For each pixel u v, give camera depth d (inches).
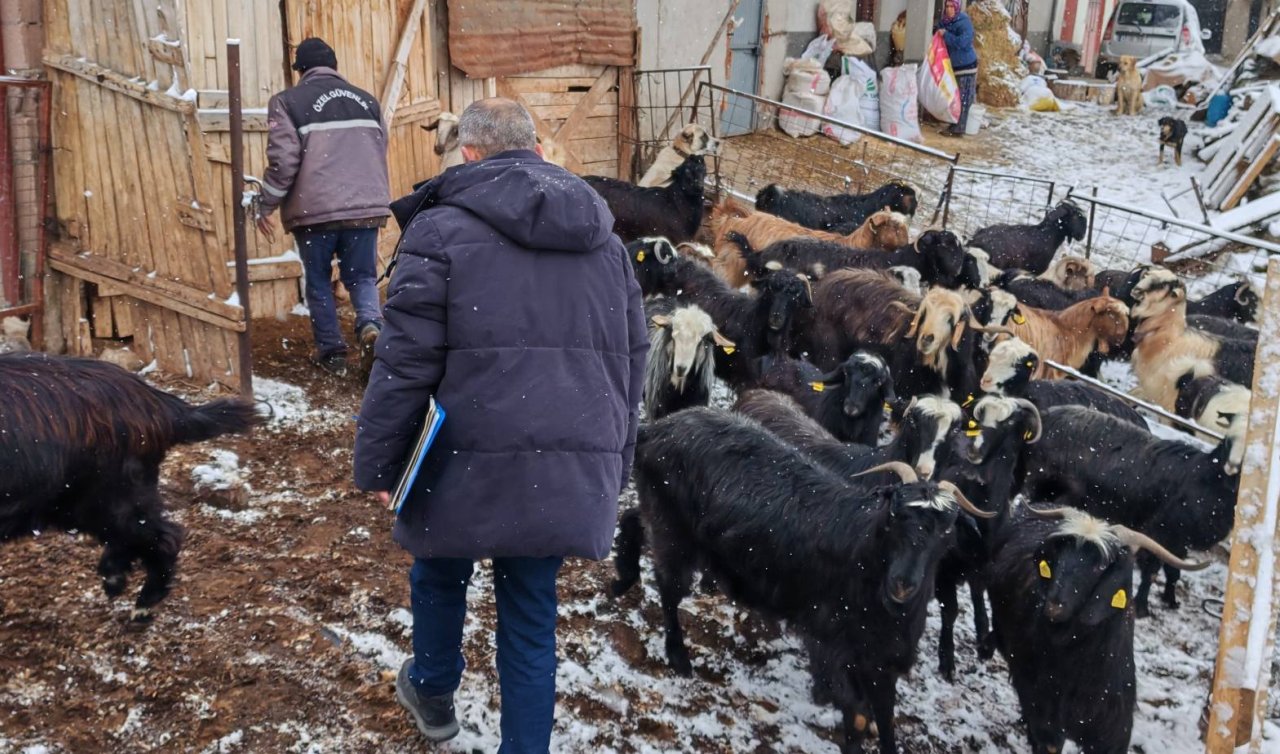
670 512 187.2
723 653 193.8
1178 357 320.5
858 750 168.6
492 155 122.5
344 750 146.7
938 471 201.3
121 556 164.1
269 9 276.5
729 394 305.1
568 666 175.6
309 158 246.4
